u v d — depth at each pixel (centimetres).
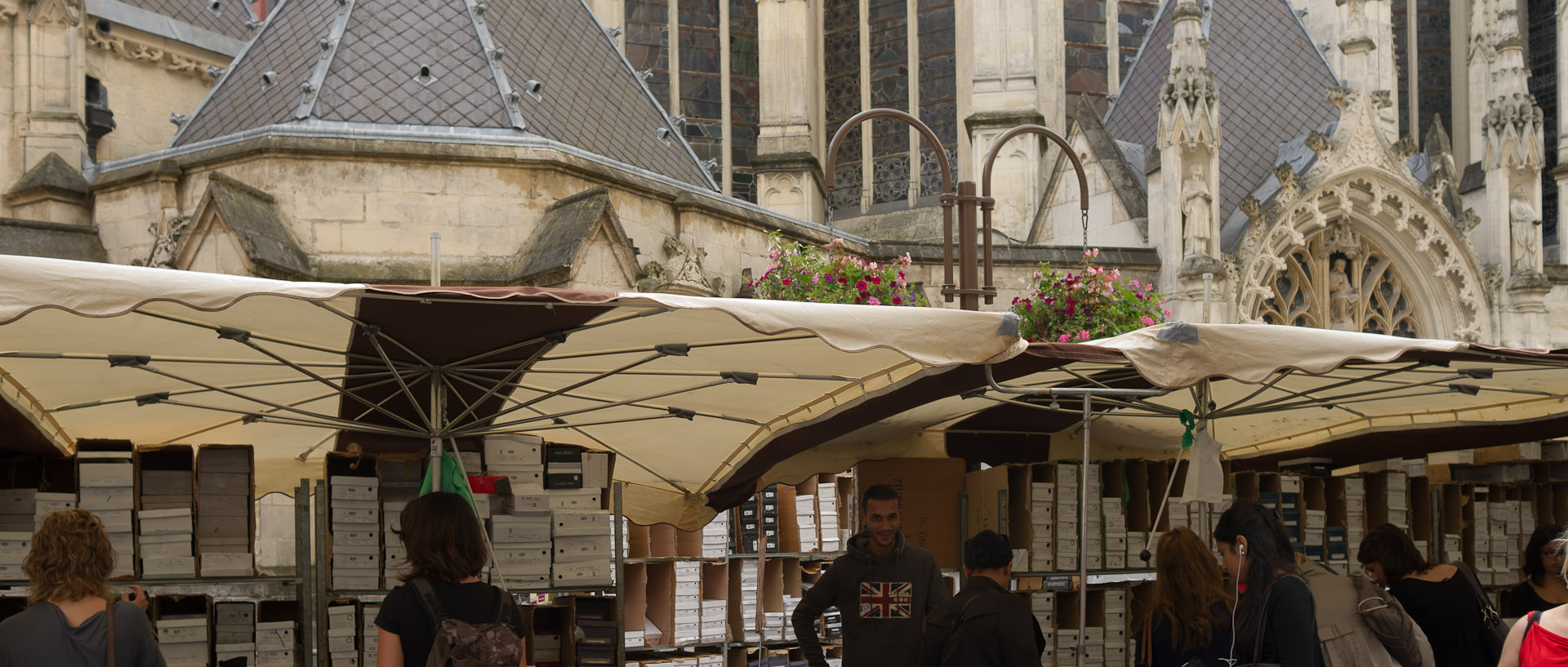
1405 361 998
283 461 1241
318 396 1008
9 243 2109
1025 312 2053
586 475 1163
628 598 1409
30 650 708
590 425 1055
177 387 980
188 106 2983
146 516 1009
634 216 2180
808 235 2500
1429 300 2988
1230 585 1272
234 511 1056
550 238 1998
